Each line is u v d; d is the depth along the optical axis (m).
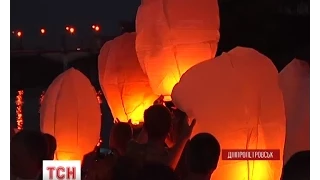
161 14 5.18
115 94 6.33
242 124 3.88
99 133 5.53
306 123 4.41
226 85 3.90
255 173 3.92
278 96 3.99
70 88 5.39
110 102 6.41
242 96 3.89
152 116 4.05
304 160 3.35
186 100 3.96
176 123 4.26
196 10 5.08
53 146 3.93
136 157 4.04
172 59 5.15
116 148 4.63
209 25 5.10
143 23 5.34
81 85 5.44
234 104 3.89
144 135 4.82
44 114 5.38
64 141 5.32
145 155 4.02
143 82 6.28
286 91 4.48
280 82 4.49
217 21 5.14
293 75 4.50
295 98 4.45
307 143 4.41
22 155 3.62
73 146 5.34
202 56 5.11
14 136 3.67
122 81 6.27
